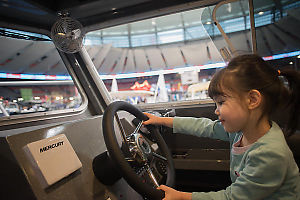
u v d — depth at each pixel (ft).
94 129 2.93
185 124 3.14
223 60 5.55
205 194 2.06
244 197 1.94
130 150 2.10
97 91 4.97
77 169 2.27
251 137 2.16
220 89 2.05
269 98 1.98
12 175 1.89
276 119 3.66
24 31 3.91
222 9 4.59
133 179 1.82
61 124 2.54
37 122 3.57
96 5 3.97
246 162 2.10
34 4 3.33
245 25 4.81
